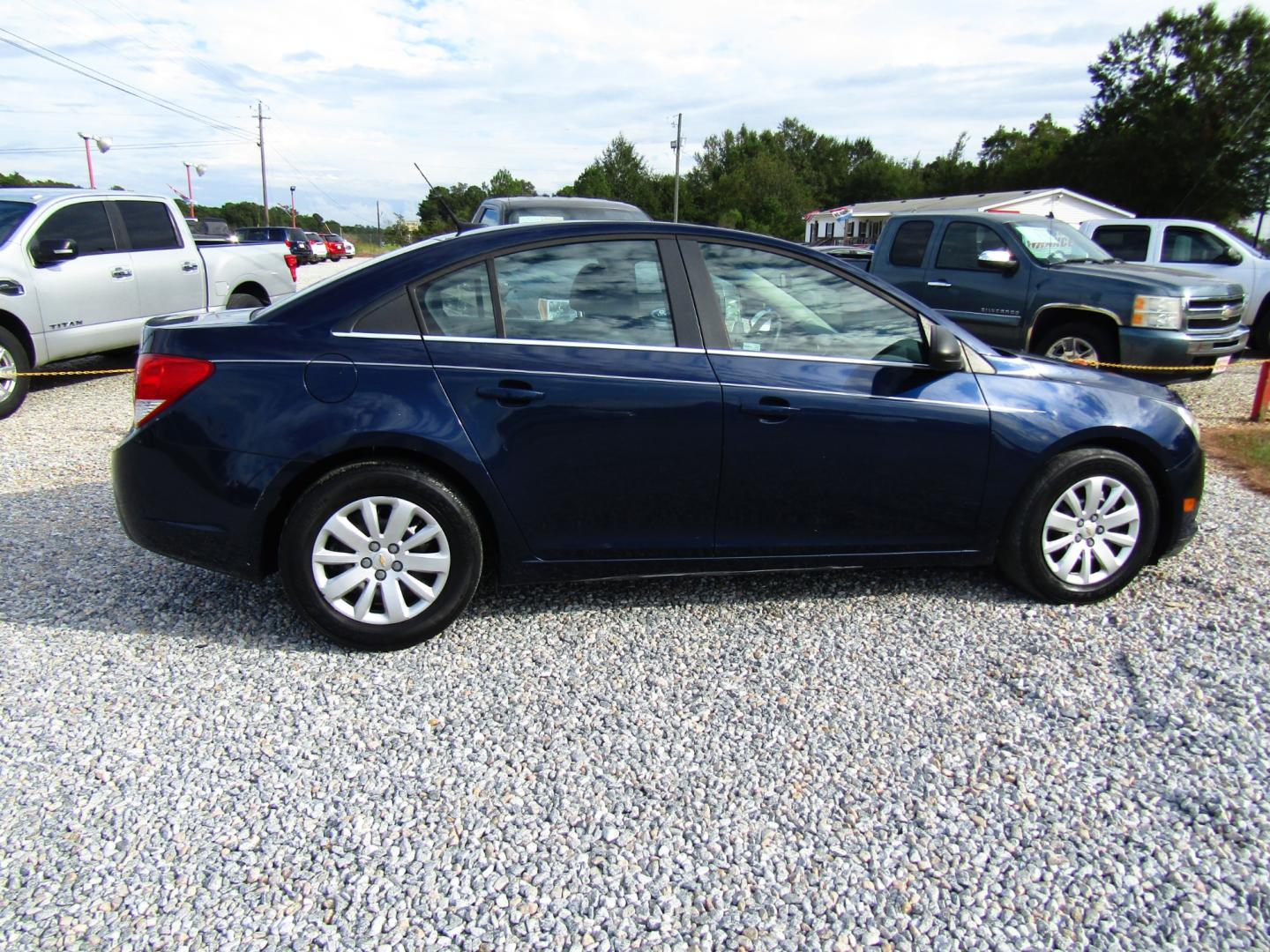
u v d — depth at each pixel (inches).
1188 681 125.4
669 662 130.0
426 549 130.8
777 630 140.4
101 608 144.6
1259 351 477.1
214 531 126.1
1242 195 1716.3
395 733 111.3
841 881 87.3
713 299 137.7
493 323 131.3
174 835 92.0
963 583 159.8
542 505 132.0
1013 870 89.1
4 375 290.5
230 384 123.9
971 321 347.6
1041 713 117.4
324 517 125.3
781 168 3110.2
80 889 84.1
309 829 93.5
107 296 331.0
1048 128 3255.4
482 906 83.3
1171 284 305.4
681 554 138.4
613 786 101.3
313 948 78.0
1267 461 242.4
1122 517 148.7
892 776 104.0
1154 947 79.7
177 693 119.6
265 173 2493.8
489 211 369.7
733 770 104.7
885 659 131.3
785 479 137.3
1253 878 88.3
